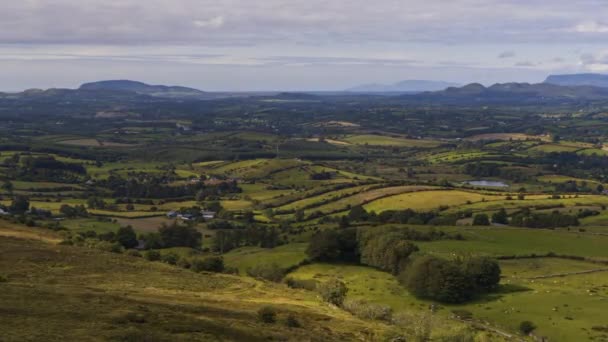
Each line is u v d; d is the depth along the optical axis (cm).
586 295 11119
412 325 7169
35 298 5588
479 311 10431
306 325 6303
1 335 4262
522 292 11519
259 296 8181
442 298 11012
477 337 7188
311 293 9119
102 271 8306
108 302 5828
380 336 6288
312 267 13950
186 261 10775
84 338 4431
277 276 11500
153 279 8262
